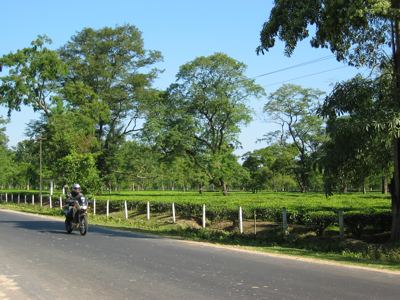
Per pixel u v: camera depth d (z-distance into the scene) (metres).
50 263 11.55
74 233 19.30
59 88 55.19
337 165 16.27
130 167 59.44
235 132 60.09
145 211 33.12
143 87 59.84
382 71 16.47
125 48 59.66
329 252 15.42
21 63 52.84
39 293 8.41
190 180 67.25
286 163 70.62
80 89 54.53
